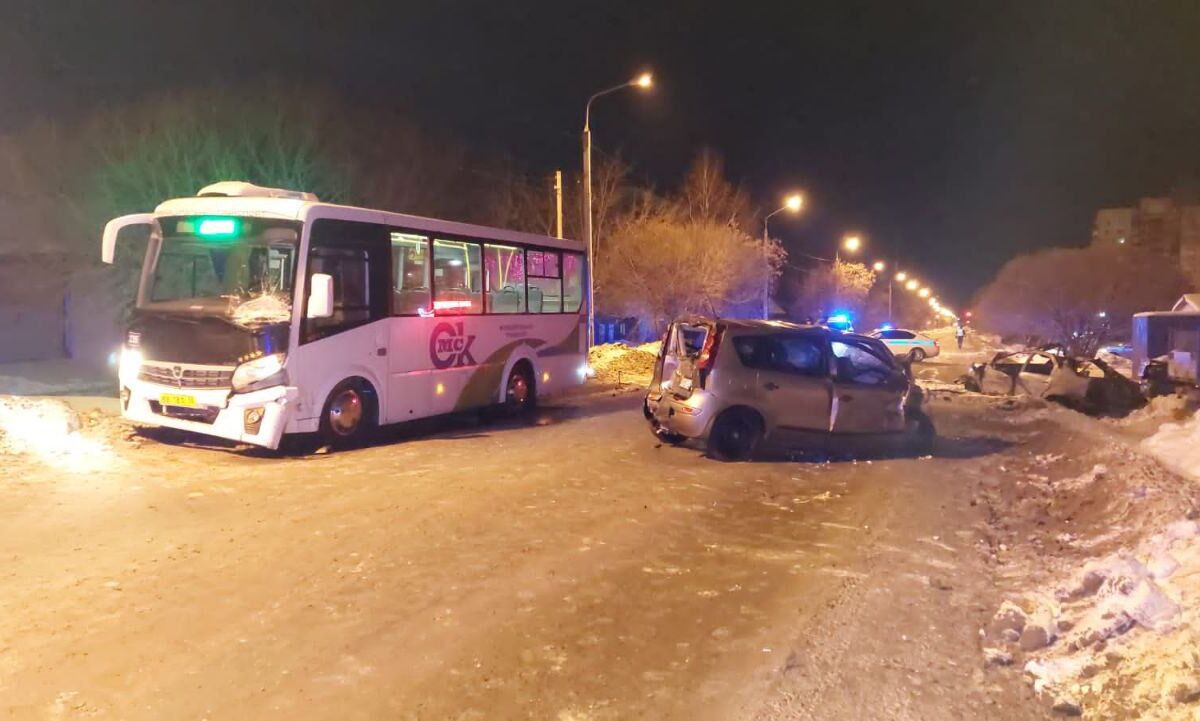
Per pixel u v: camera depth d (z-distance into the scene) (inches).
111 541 288.7
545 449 497.4
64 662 193.9
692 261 1691.7
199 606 230.8
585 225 1032.2
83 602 231.8
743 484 406.0
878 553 294.7
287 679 188.2
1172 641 181.6
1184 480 385.1
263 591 243.8
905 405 501.4
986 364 1014.4
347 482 391.2
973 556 293.6
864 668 198.1
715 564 279.7
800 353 479.8
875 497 384.2
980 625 225.8
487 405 615.5
